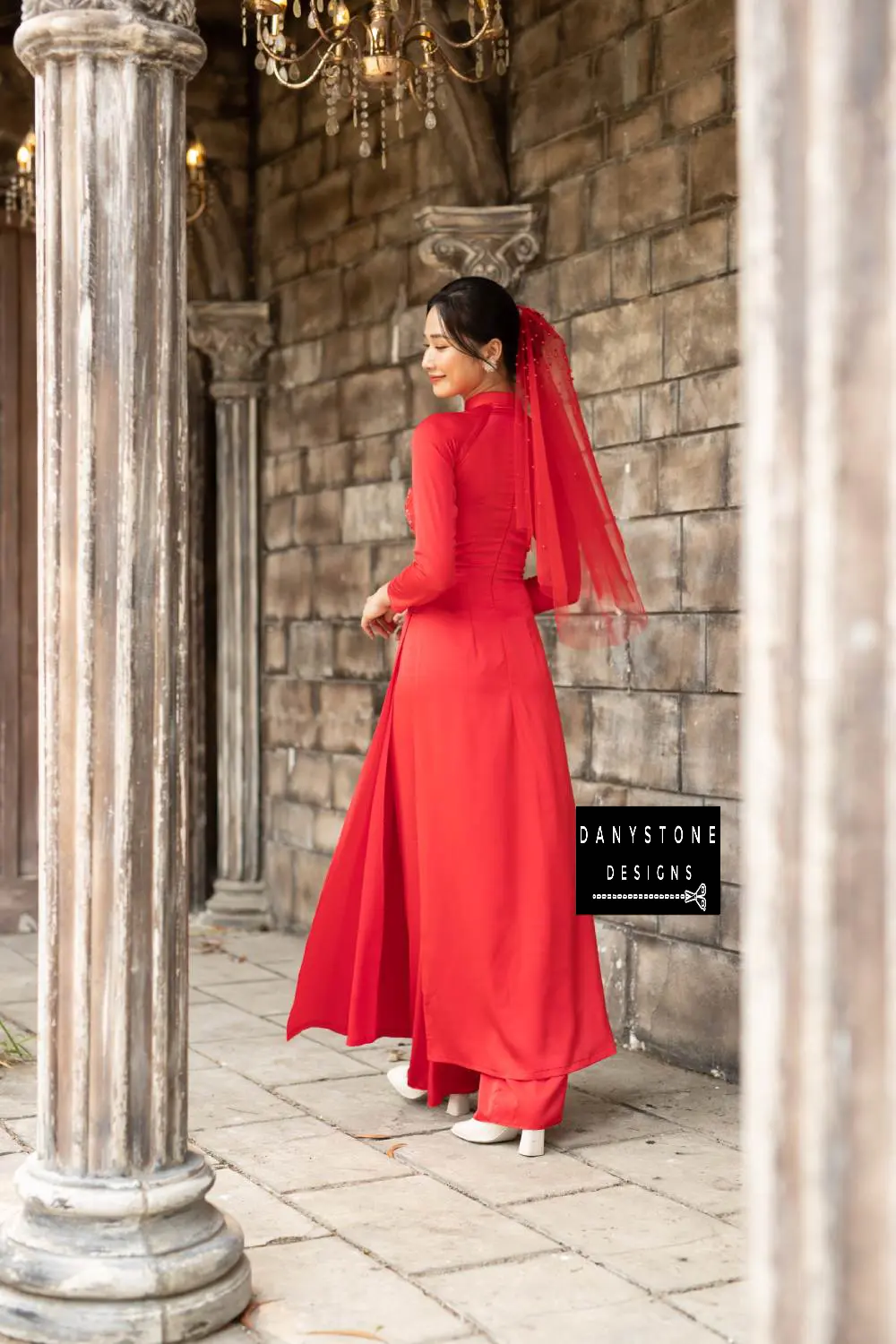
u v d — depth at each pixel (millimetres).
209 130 6156
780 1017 1148
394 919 3467
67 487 2197
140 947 2225
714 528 3844
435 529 3164
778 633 1146
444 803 3229
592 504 3377
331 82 3830
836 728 1096
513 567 3330
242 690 6188
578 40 4344
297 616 5945
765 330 1145
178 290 2236
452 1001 3252
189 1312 2197
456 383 3301
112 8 2133
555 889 3234
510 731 3236
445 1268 2531
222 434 6199
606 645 3451
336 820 5645
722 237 3824
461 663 3236
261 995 4797
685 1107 3557
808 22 1104
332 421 5691
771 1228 1156
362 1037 3391
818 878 1107
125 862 2203
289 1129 3348
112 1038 2217
